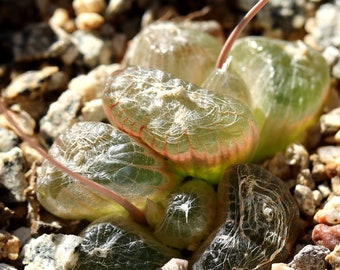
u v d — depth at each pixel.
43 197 0.11
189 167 0.11
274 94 0.11
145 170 0.11
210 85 0.11
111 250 0.10
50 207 0.11
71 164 0.11
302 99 0.11
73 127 0.11
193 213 0.10
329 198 0.11
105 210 0.11
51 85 0.13
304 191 0.11
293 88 0.11
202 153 0.11
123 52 0.13
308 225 0.11
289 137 0.12
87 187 0.11
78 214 0.11
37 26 0.13
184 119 0.10
